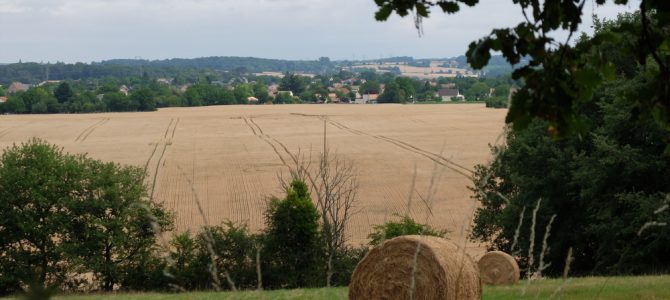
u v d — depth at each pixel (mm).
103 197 32844
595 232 27266
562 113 4527
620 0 4875
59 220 32469
